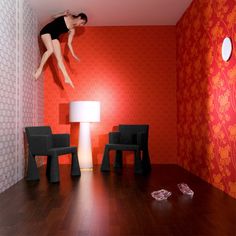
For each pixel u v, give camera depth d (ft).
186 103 18.76
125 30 21.70
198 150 16.25
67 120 21.39
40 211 9.90
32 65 18.31
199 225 8.46
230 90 11.76
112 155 21.31
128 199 11.41
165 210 9.96
